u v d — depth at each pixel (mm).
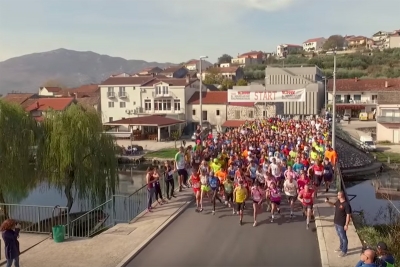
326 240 13766
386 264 9758
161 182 22000
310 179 17891
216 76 120375
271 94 36000
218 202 19344
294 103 71500
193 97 73625
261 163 20125
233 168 18766
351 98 84625
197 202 17984
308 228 15383
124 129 71500
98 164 26516
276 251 13188
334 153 22406
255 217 15781
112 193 27375
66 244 14602
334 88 25219
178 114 71938
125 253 13281
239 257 12766
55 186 26750
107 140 27219
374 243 13734
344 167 44125
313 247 13500
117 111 76125
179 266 12227
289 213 17312
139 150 57094
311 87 70812
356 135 62062
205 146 26078
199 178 17938
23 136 24922
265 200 18453
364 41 197875
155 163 52219
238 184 16109
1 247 15031
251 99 37188
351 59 136000
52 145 25484
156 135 66812
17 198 25656
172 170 21016
